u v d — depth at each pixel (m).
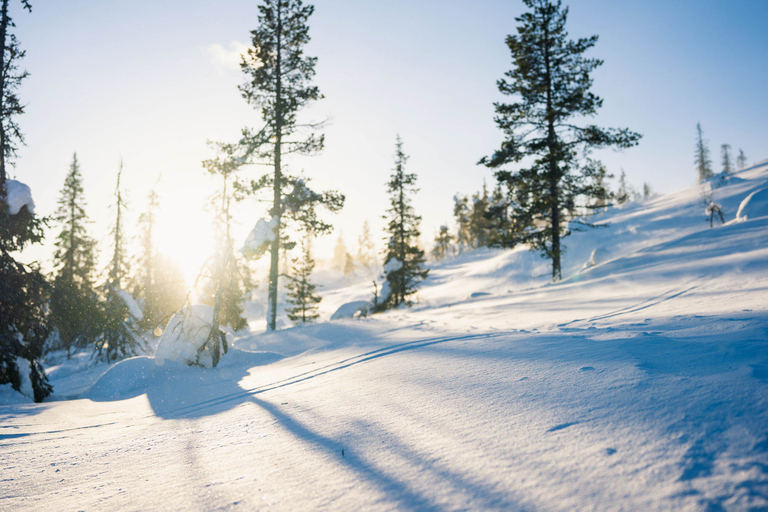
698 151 83.69
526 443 1.95
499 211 22.44
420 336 8.20
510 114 21.48
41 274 10.92
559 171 20.09
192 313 9.96
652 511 1.23
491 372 3.70
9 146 10.96
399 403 3.18
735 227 19.42
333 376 5.32
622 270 16.58
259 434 3.03
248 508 1.70
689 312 6.29
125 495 2.07
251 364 9.47
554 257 21.12
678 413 1.95
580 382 2.82
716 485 1.30
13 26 11.08
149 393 7.63
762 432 1.59
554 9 20.92
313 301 41.41
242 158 17.22
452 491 1.59
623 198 20.83
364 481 1.82
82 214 28.30
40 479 2.59
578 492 1.42
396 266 35.19
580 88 20.50
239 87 19.00
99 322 14.69
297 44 19.25
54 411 6.18
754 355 2.62
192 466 2.46
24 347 9.92
